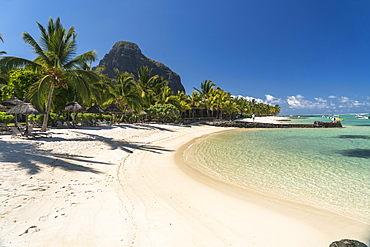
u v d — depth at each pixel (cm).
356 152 1523
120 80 3269
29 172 663
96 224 397
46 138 1363
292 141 2183
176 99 4569
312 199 644
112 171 811
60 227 374
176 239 371
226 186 746
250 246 366
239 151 1535
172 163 1063
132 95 3178
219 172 952
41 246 316
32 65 1622
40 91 1535
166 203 543
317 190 730
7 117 1978
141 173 829
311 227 454
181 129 3159
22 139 1256
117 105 3462
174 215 471
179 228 412
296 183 807
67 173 711
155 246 344
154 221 433
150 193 610
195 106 5616
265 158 1291
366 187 766
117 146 1384
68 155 977
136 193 598
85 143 1316
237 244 370
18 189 521
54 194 519
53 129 1934
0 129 1656
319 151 1563
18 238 330
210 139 2300
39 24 1593
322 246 379
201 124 4381
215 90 6169
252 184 787
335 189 743
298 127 4606
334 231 441
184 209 512
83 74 1691
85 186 605
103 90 2731
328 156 1370
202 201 579
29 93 1700
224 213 505
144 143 1655
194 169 979
